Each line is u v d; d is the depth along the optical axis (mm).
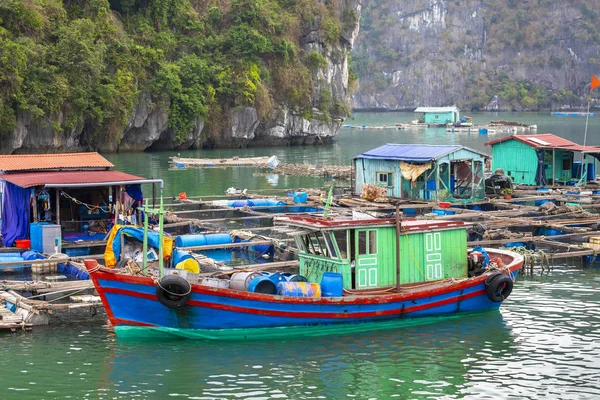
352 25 104562
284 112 94188
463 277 23109
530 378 18578
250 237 31141
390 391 17797
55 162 32562
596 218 35594
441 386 18094
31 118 67562
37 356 19453
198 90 85062
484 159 42062
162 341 20594
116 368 18797
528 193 44250
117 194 30656
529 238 30781
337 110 102000
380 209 38531
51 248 28453
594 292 25672
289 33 96938
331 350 20172
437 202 40219
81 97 71812
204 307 20031
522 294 25422
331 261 21500
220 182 54438
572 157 48656
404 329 21828
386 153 43062
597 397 17562
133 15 87312
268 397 17406
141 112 80062
